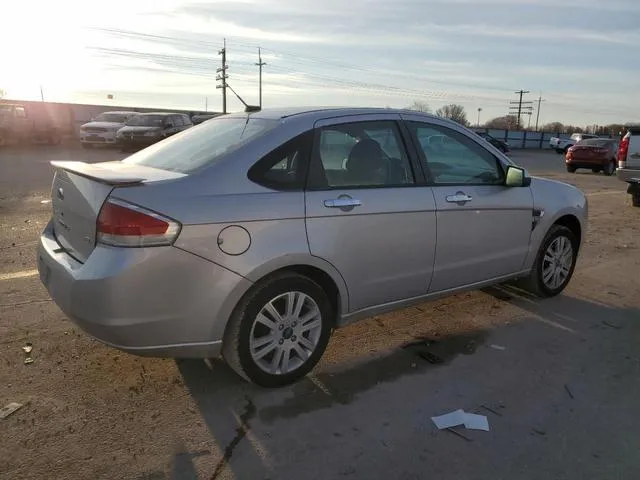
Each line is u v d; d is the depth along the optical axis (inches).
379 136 154.1
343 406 130.8
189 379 140.1
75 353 150.6
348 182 144.0
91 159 778.8
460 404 133.2
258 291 128.4
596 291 224.2
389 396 135.9
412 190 155.3
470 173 175.6
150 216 114.7
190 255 117.9
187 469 106.6
